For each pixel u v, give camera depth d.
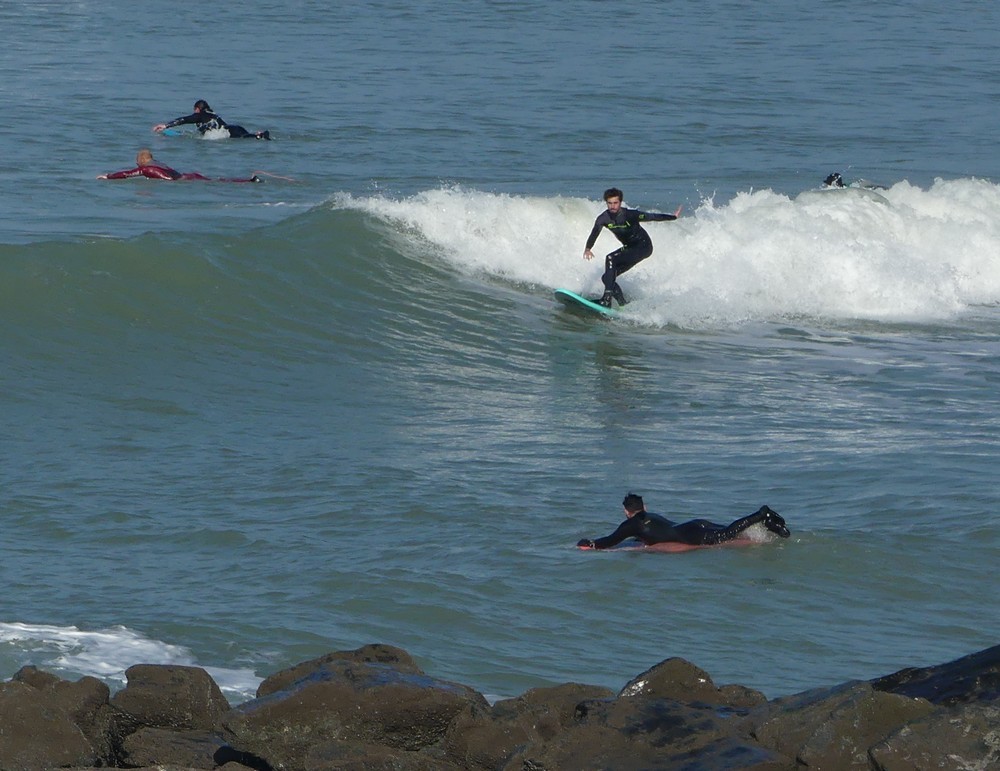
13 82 163.38
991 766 24.14
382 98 161.75
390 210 91.75
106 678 35.34
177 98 157.25
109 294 74.88
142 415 62.06
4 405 61.84
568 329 81.94
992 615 43.03
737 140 146.25
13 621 39.16
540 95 167.75
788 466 57.28
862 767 25.19
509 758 26.47
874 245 93.25
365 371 72.12
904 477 55.66
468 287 85.94
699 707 28.47
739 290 88.88
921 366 76.88
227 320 75.62
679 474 56.19
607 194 83.12
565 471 56.34
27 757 26.38
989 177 132.50
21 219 94.44
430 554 46.25
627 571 45.44
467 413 65.50
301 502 51.06
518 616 41.69
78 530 47.31
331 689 28.16
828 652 39.81
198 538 46.97
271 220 98.50
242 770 26.88
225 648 38.09
